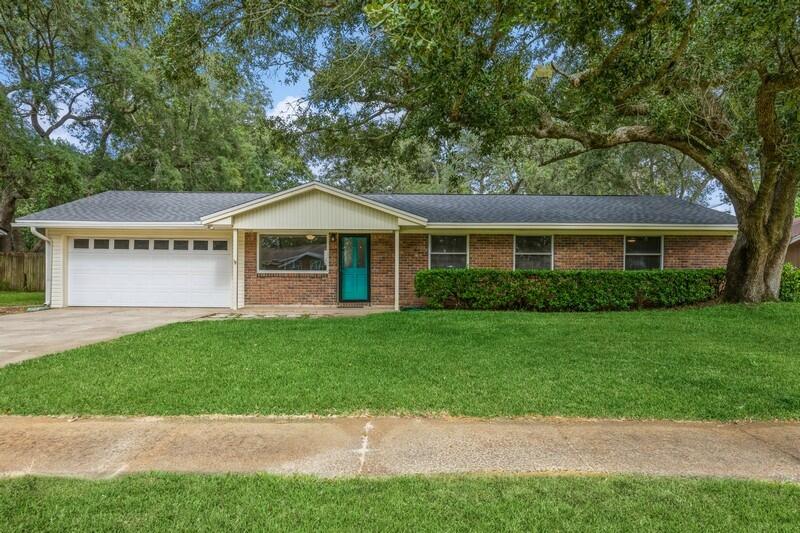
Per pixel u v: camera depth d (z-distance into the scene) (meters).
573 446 3.68
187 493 2.86
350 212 12.85
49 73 19.23
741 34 5.83
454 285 12.32
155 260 13.74
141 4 8.71
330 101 11.70
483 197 16.16
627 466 3.33
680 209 14.55
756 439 3.85
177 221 13.16
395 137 13.45
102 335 8.45
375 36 8.88
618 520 2.58
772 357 6.44
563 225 13.05
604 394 4.89
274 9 8.61
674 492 2.90
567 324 9.21
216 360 6.25
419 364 6.07
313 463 3.37
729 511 2.68
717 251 13.72
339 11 8.80
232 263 13.73
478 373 5.66
